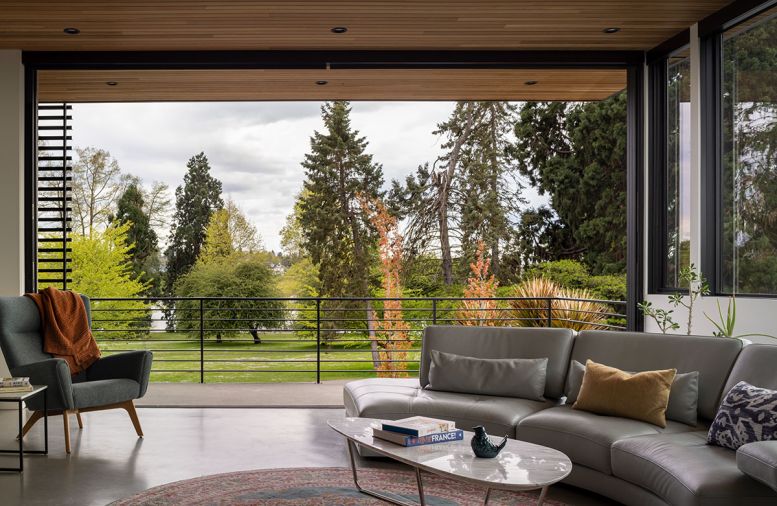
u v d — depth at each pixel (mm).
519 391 4422
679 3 4930
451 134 15383
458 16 5164
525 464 2895
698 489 2734
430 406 4188
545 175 14766
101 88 6703
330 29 5426
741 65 4984
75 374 5082
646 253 5988
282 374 14523
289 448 4555
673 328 5289
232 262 16484
